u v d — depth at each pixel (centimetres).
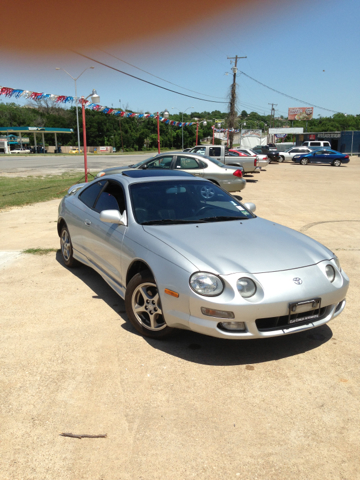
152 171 495
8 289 468
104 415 255
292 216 975
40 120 9044
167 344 346
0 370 302
